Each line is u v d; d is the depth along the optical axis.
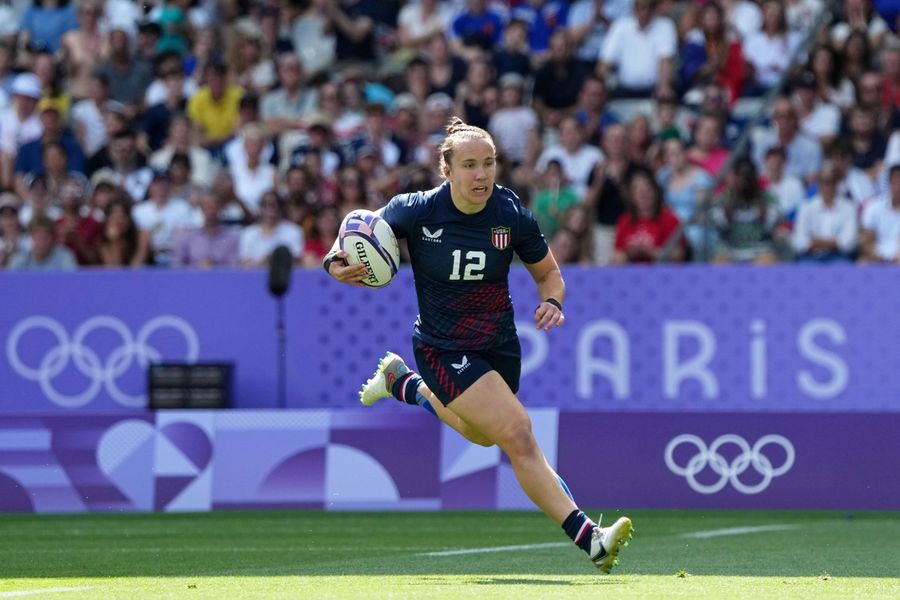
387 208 20.81
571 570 22.23
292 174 47.56
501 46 56.53
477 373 19.98
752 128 46.91
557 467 36.81
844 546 26.98
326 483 37.00
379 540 29.19
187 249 46.62
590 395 42.50
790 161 48.62
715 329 42.28
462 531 31.34
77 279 43.03
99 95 55.22
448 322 20.48
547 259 21.00
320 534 30.81
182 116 54.31
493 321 20.48
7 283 43.06
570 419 36.94
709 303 42.28
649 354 42.38
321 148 50.78
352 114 54.28
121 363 42.91
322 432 37.22
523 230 20.52
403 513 36.47
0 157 53.66
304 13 59.12
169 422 37.44
